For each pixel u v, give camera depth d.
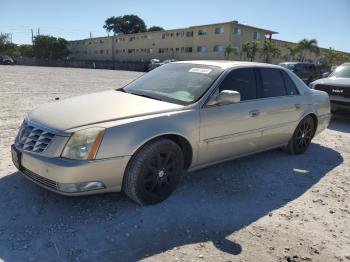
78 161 3.34
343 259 3.24
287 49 63.22
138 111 3.85
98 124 3.52
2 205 3.71
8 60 61.72
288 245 3.39
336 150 6.88
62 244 3.14
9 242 3.11
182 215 3.79
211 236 3.44
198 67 4.91
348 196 4.64
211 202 4.14
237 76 4.85
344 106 9.55
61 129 3.45
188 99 4.30
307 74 24.61
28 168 3.59
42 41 85.56
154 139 3.81
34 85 17.48
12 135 6.38
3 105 9.91
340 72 10.73
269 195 4.50
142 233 3.40
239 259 3.11
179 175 4.14
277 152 6.36
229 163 5.54
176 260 3.03
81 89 16.36
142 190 3.78
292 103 5.70
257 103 5.02
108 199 4.00
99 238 3.27
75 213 3.66
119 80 24.84
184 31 57.19
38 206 3.74
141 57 67.94
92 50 82.50
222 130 4.48
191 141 4.12
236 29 51.12
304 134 6.28
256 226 3.69
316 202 4.39
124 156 3.54
